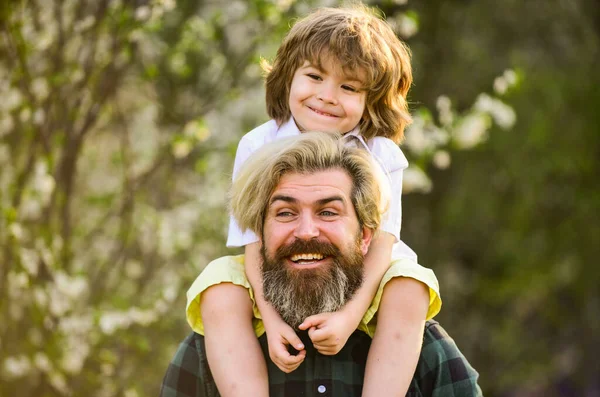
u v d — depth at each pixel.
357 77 3.09
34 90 6.89
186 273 7.71
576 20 14.18
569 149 13.79
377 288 2.97
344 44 3.06
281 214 2.83
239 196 2.88
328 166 2.83
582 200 14.41
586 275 14.71
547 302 15.34
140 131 8.29
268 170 2.83
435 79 12.51
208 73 8.20
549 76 13.52
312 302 2.83
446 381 3.00
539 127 13.16
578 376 15.72
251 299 3.02
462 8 12.89
